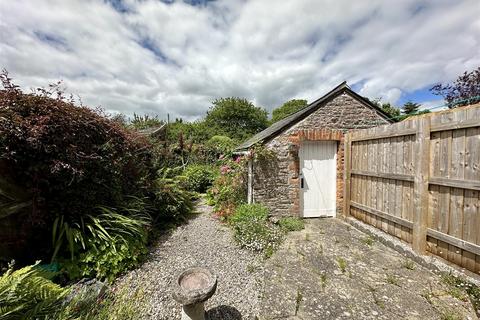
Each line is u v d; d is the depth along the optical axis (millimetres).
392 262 3326
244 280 2879
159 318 2158
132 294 2477
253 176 5227
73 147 2830
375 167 4434
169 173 7824
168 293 2551
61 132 2781
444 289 2619
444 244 3016
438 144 3102
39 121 2537
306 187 5590
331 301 2455
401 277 2914
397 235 3883
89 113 3381
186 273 2119
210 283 1937
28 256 2713
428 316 2195
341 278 2918
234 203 5426
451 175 2900
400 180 3803
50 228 2826
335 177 5641
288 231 4633
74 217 2971
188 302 1782
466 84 7285
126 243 3051
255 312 2289
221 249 3803
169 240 4184
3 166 2451
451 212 2922
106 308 2051
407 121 3580
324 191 5668
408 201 3627
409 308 2318
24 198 2609
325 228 4848
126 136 4148
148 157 5445
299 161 5441
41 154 2637
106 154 3385
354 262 3342
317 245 3957
